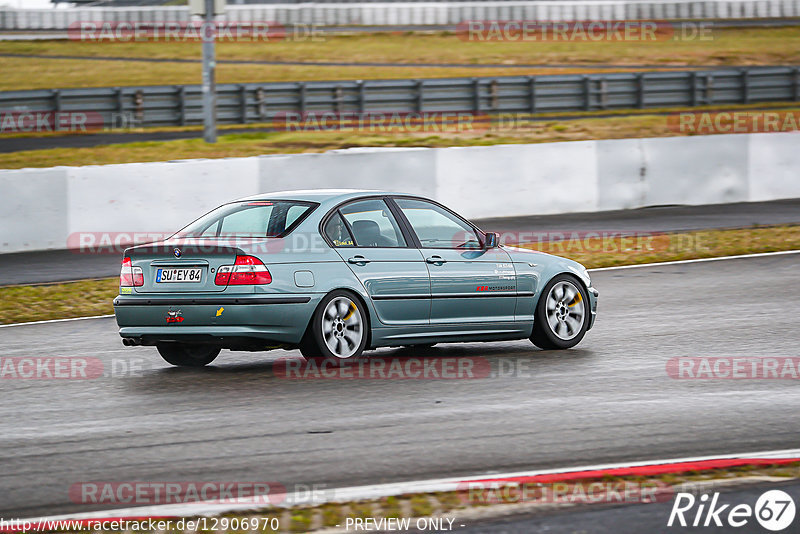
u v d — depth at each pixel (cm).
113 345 1886
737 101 6744
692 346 1775
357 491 960
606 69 8431
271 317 1493
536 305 1764
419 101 6297
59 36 10738
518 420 1255
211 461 1076
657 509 911
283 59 8981
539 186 3794
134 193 3291
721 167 4009
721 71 6681
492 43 9700
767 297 2295
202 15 4416
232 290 1484
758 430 1198
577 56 9025
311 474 1024
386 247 1625
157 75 7988
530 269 1758
